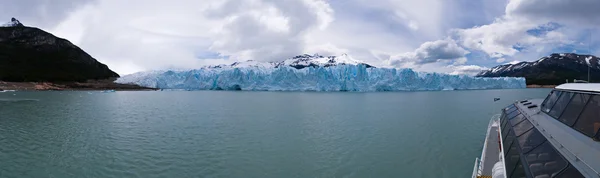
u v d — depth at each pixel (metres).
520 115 11.47
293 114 32.41
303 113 33.22
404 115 31.19
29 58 141.38
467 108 37.72
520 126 9.99
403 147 17.45
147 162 14.88
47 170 13.70
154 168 14.06
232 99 55.38
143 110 37.00
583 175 4.91
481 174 10.52
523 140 8.48
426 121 27.00
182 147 17.64
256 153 16.41
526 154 7.37
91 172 13.49
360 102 46.62
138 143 18.58
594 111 6.97
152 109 38.19
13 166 14.17
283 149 17.16
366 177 12.94
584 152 5.84
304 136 20.56
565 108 8.62
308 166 14.34
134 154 16.16
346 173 13.44
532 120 9.66
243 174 13.37
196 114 32.81
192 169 13.95
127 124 25.92
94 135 21.05
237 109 37.66
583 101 7.77
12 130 22.86
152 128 23.84
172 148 17.42
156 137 20.36
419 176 13.02
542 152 6.87
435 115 31.06
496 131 15.46
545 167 6.18
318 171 13.68
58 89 97.19
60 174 13.23
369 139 19.52
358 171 13.66
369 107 39.12
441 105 41.44
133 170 13.76
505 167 8.39
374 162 14.82
